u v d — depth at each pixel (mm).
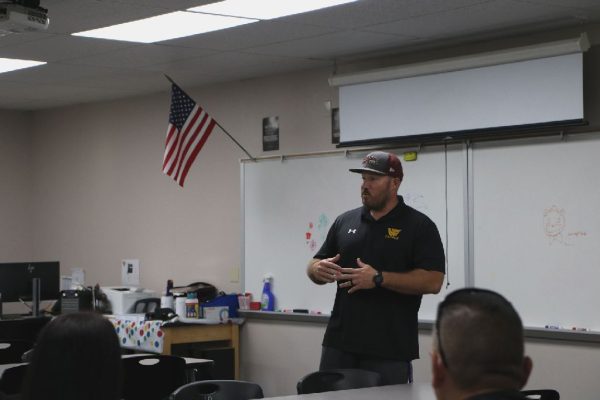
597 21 5004
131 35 5441
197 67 6492
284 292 6566
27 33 5387
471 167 5492
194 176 7363
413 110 5641
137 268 7879
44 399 1771
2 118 8891
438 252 3932
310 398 2992
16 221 8977
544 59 5062
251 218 6828
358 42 5594
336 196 6266
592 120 5031
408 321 3908
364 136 5891
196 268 7332
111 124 8188
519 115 5164
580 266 5027
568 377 5020
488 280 5398
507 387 1447
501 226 5352
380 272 3812
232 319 6664
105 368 1806
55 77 6992
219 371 6523
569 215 5074
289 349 6477
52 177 8812
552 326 5117
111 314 7094
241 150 6977
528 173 5246
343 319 3990
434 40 5512
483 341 1449
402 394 3068
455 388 1471
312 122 6477
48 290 7598
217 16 4922
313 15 4875
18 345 5082
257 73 6727
